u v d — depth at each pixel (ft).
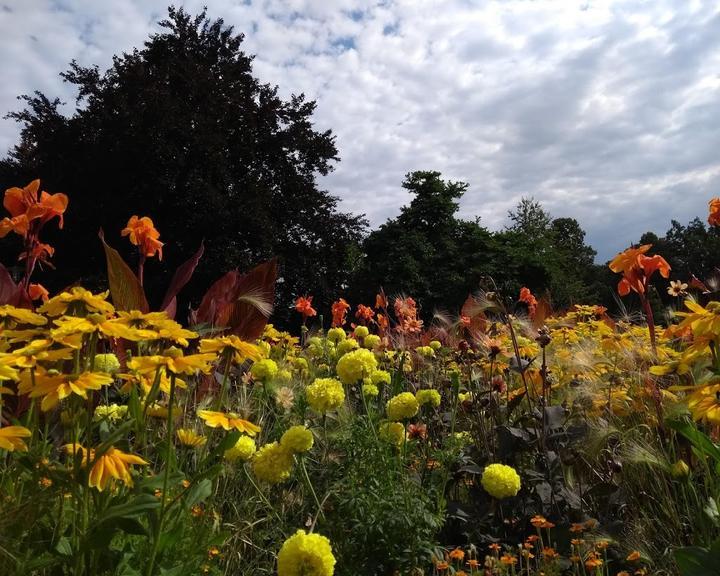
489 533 8.24
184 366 4.90
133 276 12.02
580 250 208.03
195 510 6.51
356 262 103.09
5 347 5.26
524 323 13.38
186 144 74.90
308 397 7.83
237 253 73.36
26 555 4.31
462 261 99.50
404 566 6.72
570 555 7.57
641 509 8.14
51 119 78.18
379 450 7.54
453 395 10.78
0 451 5.21
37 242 10.40
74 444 4.52
